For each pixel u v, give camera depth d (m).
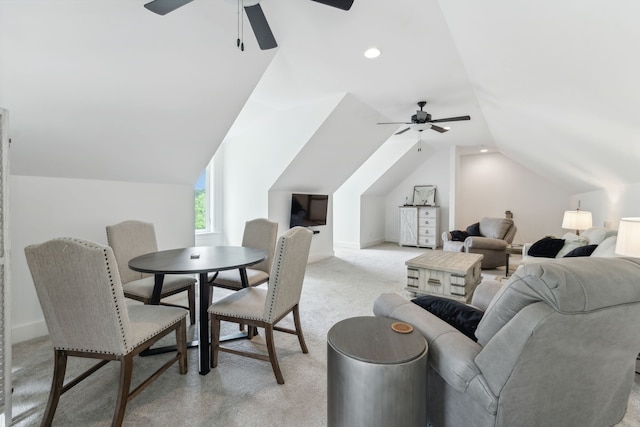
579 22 1.30
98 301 1.46
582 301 0.98
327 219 6.34
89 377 1.98
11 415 1.57
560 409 1.18
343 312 3.17
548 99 2.35
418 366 1.23
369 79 3.52
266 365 2.15
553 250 3.92
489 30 1.84
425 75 3.39
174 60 2.43
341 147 5.07
